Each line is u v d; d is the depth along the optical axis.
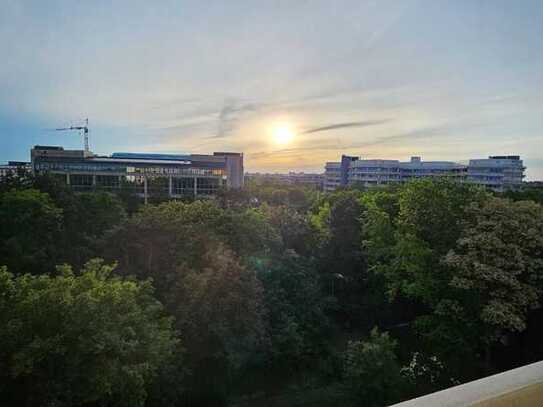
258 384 19.50
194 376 17.08
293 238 27.38
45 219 24.06
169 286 17.14
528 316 18.20
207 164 89.62
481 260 17.05
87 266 13.65
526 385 2.14
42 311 10.27
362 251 27.75
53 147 94.62
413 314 26.84
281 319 19.94
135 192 75.62
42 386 9.80
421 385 17.66
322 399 18.55
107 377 9.85
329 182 147.25
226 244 19.92
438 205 19.86
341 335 25.33
